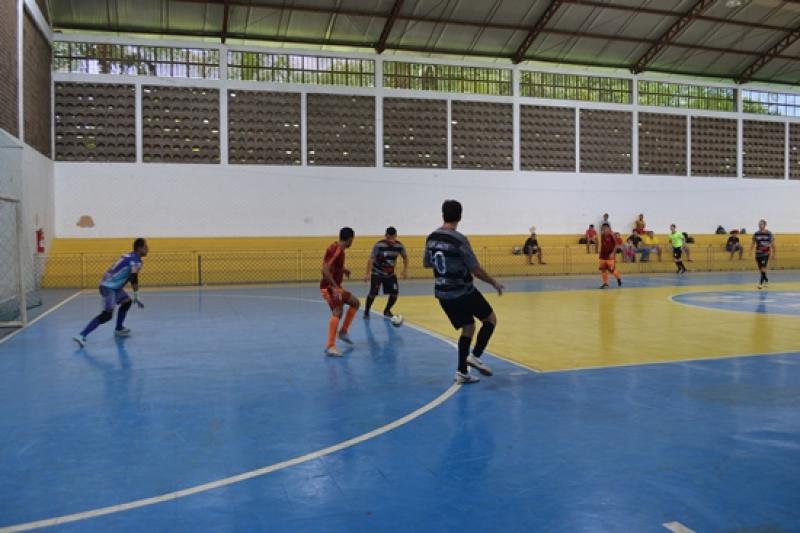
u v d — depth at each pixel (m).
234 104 24.42
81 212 22.91
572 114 28.78
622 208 29.66
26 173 18.11
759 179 32.06
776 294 17.09
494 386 6.66
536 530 3.34
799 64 30.27
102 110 23.11
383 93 26.06
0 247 15.13
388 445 4.73
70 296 17.28
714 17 25.94
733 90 31.50
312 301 15.77
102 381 6.92
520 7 24.36
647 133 30.05
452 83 27.14
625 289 18.88
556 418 5.44
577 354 8.50
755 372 7.33
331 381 6.92
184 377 7.12
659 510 3.57
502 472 4.17
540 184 28.34
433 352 8.69
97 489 3.90
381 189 26.16
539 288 19.36
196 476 4.12
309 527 3.37
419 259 25.14
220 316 12.68
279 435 4.99
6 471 4.22
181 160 23.92
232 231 24.45
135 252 9.70
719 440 4.82
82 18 22.52
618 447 4.66
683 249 28.33
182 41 23.80
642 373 7.29
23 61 18.16
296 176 25.14
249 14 23.06
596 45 27.28
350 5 23.16
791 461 4.36
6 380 6.96
